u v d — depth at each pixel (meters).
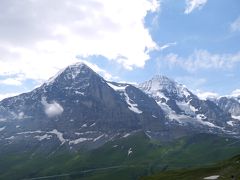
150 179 193.88
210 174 169.88
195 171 186.88
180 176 181.88
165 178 186.12
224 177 155.50
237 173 156.00
